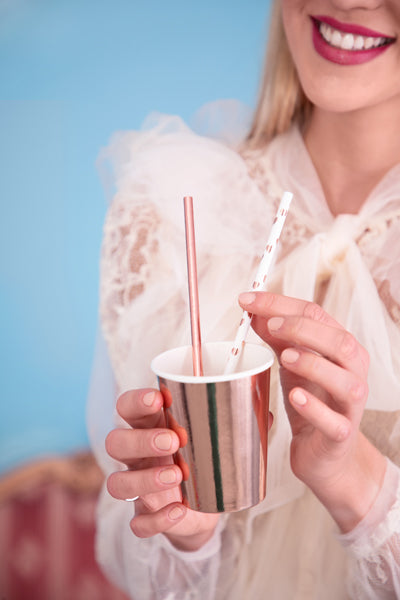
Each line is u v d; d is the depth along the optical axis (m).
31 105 1.73
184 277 0.86
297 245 0.83
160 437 0.55
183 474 0.56
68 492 1.47
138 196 0.89
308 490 0.79
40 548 1.45
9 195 1.79
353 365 0.53
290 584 0.80
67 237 1.83
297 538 0.80
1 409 1.88
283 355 0.53
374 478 0.65
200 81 1.63
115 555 0.84
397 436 0.76
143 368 0.85
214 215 0.85
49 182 1.79
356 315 0.77
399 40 0.69
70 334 1.88
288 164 0.85
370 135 0.78
